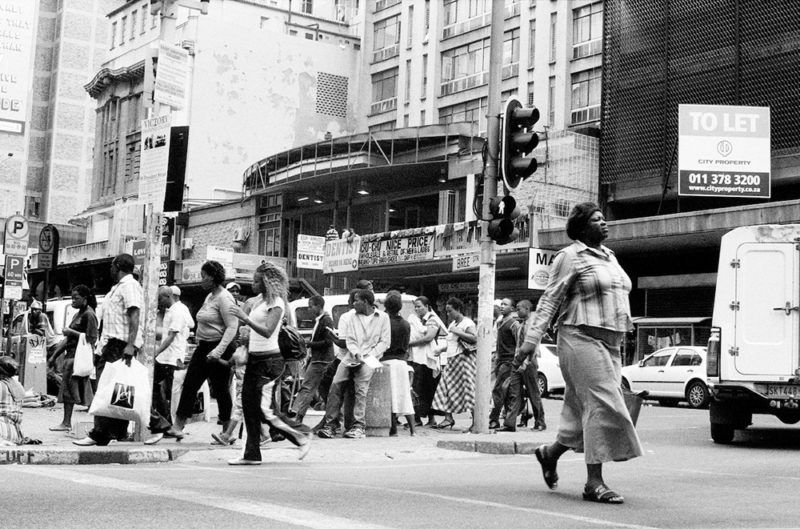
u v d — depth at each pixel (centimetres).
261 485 725
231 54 5534
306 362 1698
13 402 1009
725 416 1288
